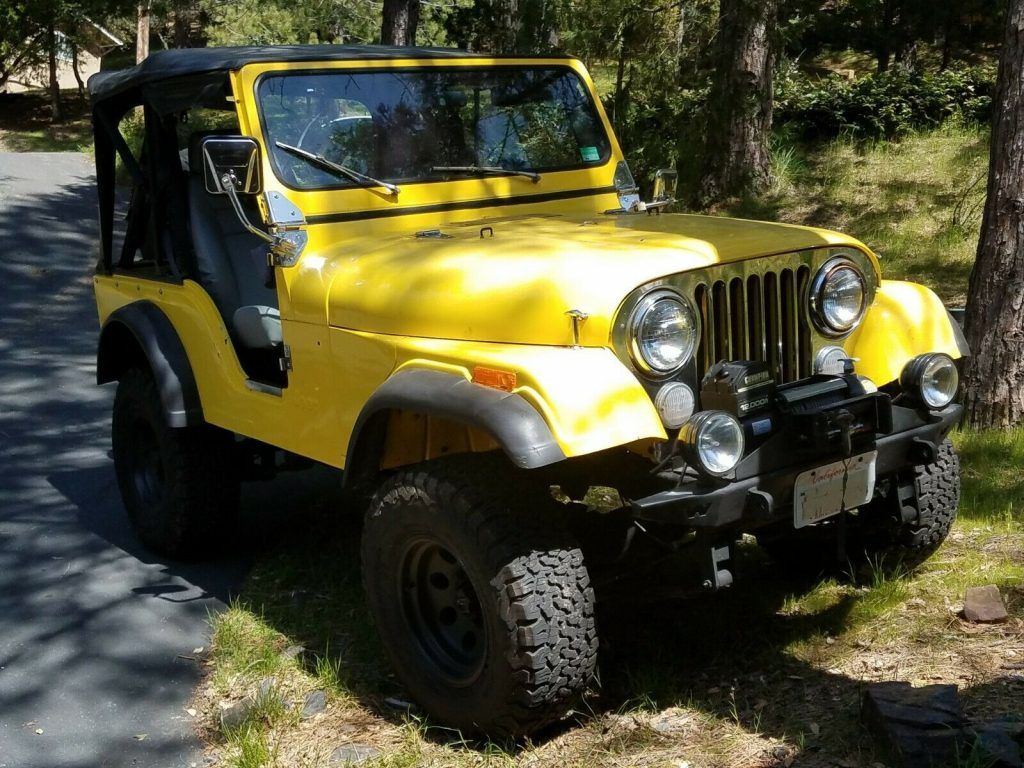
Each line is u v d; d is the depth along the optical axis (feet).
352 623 14.08
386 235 13.44
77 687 12.91
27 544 17.33
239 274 16.28
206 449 15.71
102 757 11.49
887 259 32.14
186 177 16.61
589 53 39.27
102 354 16.84
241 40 65.82
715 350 11.12
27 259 39.17
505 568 10.28
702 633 13.00
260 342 14.61
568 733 11.16
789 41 44.47
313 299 12.72
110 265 17.78
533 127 15.28
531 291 10.78
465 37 48.55
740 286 11.25
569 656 10.40
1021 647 11.63
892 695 10.28
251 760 10.98
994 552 14.25
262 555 16.61
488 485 10.61
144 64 15.33
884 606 13.00
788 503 10.98
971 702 10.50
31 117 85.51
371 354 11.92
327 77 13.82
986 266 18.11
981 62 69.56
